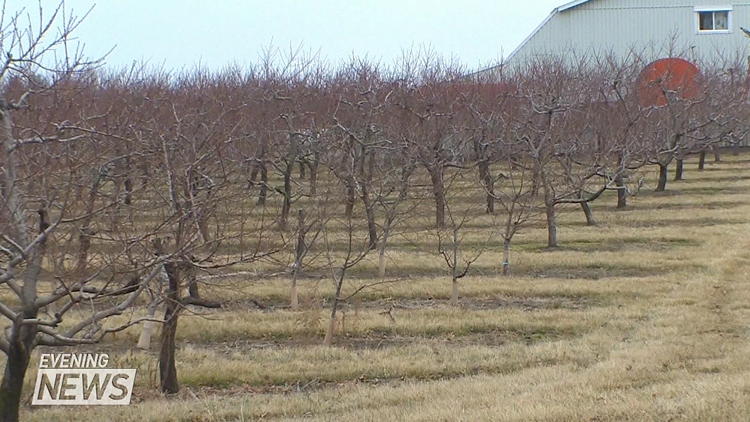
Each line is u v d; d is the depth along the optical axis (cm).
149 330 2128
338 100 3825
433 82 4534
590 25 7994
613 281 2892
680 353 1884
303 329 2323
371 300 2700
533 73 5250
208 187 1595
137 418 1591
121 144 1734
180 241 1362
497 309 2555
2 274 1184
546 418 1352
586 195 4450
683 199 4862
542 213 3853
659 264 3158
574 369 1836
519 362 1972
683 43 7844
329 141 3541
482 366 1969
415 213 3484
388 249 3450
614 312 2450
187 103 3238
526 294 2762
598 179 5334
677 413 1326
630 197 4953
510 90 4816
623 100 4219
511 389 1661
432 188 3603
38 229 1294
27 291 1220
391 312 2498
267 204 3959
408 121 3712
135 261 1337
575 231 3919
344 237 3397
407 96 4091
